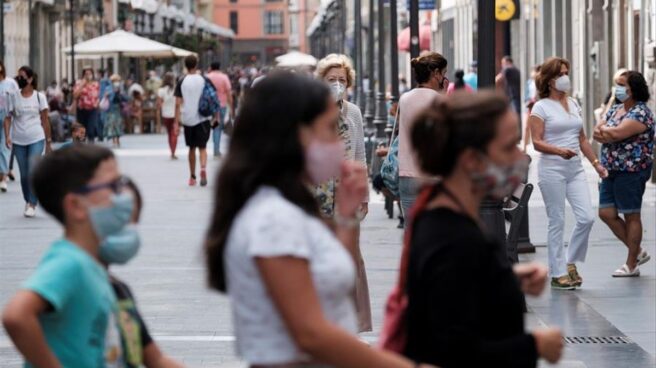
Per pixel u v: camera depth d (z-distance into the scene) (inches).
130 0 5546.3
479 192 339.9
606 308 916.0
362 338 808.9
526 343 335.9
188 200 1748.3
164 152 2878.9
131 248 372.8
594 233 1337.4
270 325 332.5
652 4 1953.7
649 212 1502.2
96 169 368.2
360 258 772.0
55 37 4918.8
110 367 367.2
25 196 1556.3
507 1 2241.6
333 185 749.9
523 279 360.5
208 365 738.2
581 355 766.5
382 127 1987.0
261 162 338.6
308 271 330.3
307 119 340.2
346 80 804.6
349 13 5477.4
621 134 1027.9
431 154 339.3
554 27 2847.0
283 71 346.9
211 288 346.9
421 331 334.6
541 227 1397.6
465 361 329.7
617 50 2247.8
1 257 1195.9
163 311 907.4
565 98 983.0
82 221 366.9
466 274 329.4
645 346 789.9
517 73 2546.8
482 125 335.9
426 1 2896.2
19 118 1566.2
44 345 355.3
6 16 4237.2
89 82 3065.9
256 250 329.1
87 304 362.0
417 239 335.6
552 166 981.2
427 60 906.7
